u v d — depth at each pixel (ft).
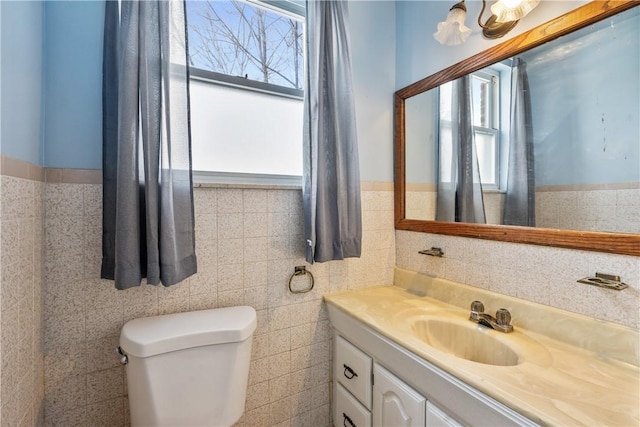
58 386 3.12
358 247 4.60
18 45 2.34
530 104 3.52
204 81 4.03
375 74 5.23
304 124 4.26
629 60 2.77
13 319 2.26
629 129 2.78
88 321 3.24
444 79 4.51
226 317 3.59
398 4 5.29
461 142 4.33
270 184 4.37
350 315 4.06
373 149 5.21
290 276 4.46
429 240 4.78
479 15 3.91
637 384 2.39
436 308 4.20
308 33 4.24
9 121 2.17
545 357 2.85
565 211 3.23
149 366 2.97
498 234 3.82
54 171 3.08
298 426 4.59
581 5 3.06
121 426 3.40
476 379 2.46
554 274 3.29
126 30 3.05
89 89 3.25
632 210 2.77
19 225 2.37
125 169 2.99
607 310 2.89
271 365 4.35
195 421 3.17
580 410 2.06
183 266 3.42
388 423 3.48
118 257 2.97
